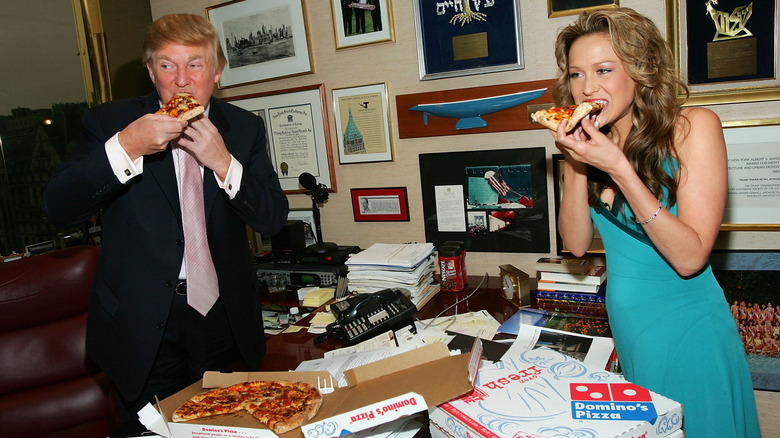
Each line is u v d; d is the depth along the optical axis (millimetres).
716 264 1943
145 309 1476
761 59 1756
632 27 1136
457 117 2174
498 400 1000
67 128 2492
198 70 1421
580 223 1413
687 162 1164
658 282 1226
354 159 2432
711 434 1190
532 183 2121
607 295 1336
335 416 943
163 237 1483
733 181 1853
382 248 2168
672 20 1823
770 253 1861
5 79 2293
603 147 1088
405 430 1095
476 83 2158
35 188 2414
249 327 1633
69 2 2438
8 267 1878
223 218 1557
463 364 1055
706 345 1181
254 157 1659
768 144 1790
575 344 1509
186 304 1542
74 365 1885
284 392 1075
